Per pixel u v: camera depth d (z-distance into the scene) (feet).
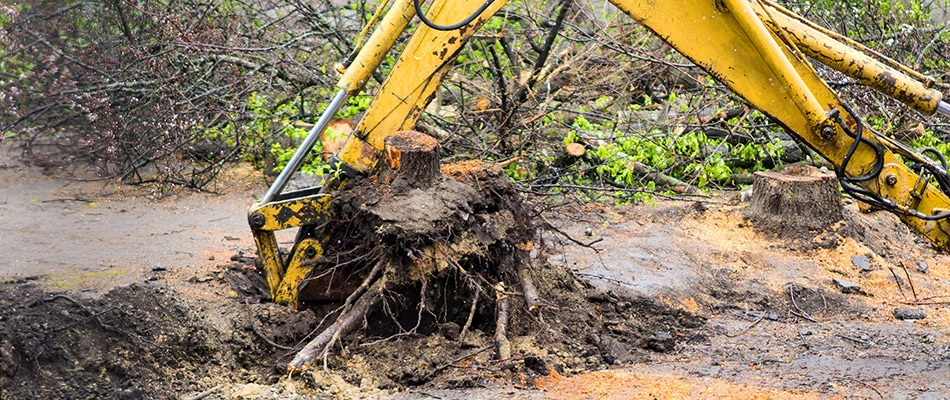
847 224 27.09
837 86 30.58
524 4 35.19
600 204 29.94
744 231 27.61
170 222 26.04
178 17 30.86
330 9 33.37
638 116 34.12
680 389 16.75
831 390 16.74
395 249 17.48
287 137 32.09
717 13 17.29
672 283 23.17
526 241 19.36
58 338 16.11
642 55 32.73
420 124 29.96
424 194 17.94
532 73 31.14
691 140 31.12
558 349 18.57
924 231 18.79
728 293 23.48
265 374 17.19
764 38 17.19
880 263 25.94
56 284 18.74
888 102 32.35
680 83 36.68
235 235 25.00
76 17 29.53
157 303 17.75
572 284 21.62
